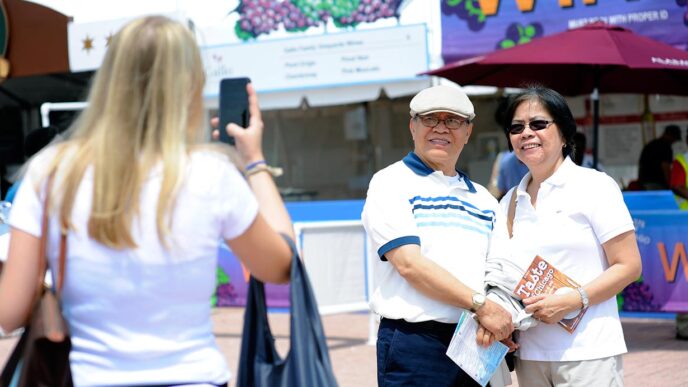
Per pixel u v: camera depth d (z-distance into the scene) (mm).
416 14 10750
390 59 10836
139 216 1940
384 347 3342
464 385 3289
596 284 3277
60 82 12719
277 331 8094
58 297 2014
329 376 2084
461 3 10531
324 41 11156
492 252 3402
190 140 2053
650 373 6105
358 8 11008
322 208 9305
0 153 13070
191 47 2051
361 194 14562
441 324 3256
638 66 7172
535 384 3426
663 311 7461
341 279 7379
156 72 1992
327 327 8609
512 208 3574
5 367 2059
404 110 14219
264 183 2197
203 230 1987
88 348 1974
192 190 1972
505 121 3586
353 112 14539
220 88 2264
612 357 3326
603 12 9945
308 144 14883
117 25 11797
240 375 2189
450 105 3311
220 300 9656
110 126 1973
